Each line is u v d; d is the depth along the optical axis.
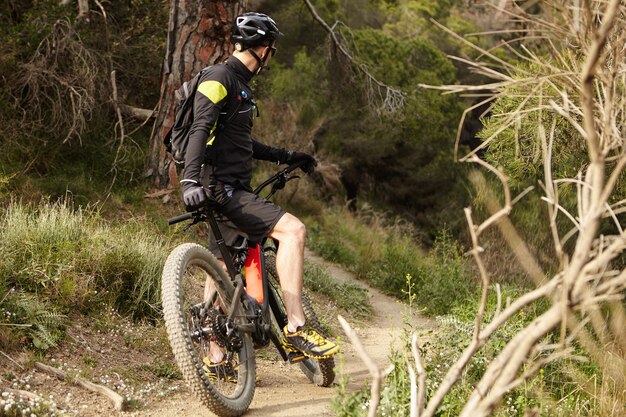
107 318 5.26
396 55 20.12
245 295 4.42
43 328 4.59
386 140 19.14
